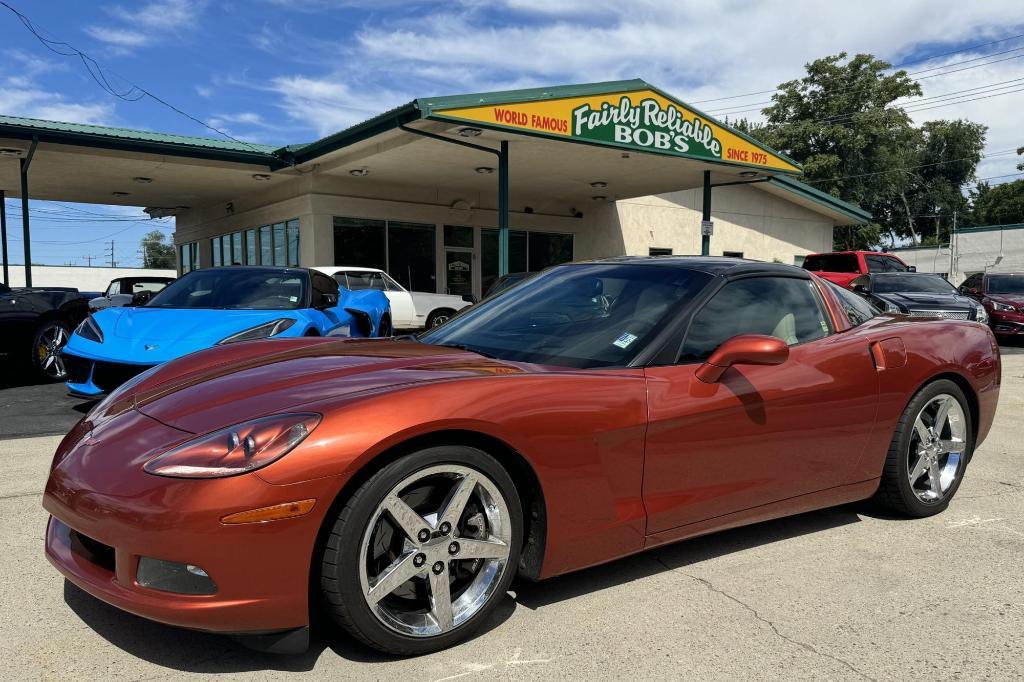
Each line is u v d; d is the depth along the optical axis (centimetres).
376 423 205
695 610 259
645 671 218
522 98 1168
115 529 199
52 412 621
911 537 337
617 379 256
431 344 313
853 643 238
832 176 4166
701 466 272
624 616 253
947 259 3788
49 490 223
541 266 2042
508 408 228
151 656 221
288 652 207
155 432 220
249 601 195
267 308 643
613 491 251
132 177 1620
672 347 278
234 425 209
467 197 1870
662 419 258
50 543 235
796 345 314
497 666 219
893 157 4247
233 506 190
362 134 1266
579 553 249
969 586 283
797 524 354
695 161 1456
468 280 1906
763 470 292
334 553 202
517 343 299
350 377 241
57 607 253
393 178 1672
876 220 5256
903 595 274
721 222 2342
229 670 214
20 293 769
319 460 197
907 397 341
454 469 220
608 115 1278
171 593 196
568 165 1516
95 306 1335
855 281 1128
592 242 2116
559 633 240
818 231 2556
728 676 216
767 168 1563
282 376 248
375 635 211
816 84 4312
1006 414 657
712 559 306
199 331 560
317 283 707
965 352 371
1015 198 5156
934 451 364
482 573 235
